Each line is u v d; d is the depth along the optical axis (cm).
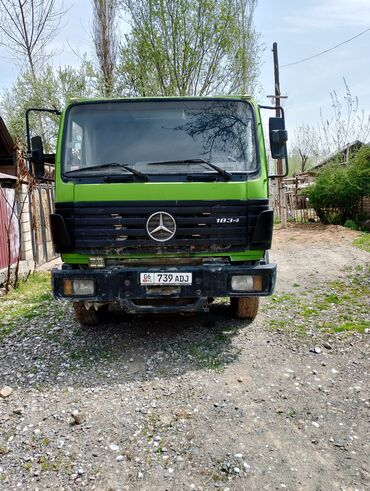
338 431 311
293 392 366
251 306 520
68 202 415
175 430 315
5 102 1988
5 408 354
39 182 1006
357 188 1606
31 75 1892
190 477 267
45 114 1853
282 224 1753
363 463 277
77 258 428
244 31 1548
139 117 451
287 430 313
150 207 411
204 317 556
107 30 1758
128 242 414
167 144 443
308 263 948
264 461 280
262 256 434
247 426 318
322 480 263
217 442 300
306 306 601
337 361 423
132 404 352
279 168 1500
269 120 476
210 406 346
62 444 302
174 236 413
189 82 1545
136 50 1525
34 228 948
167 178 419
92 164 439
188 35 1488
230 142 443
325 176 1731
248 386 377
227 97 456
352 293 666
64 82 1841
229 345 465
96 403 356
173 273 414
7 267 823
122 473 272
